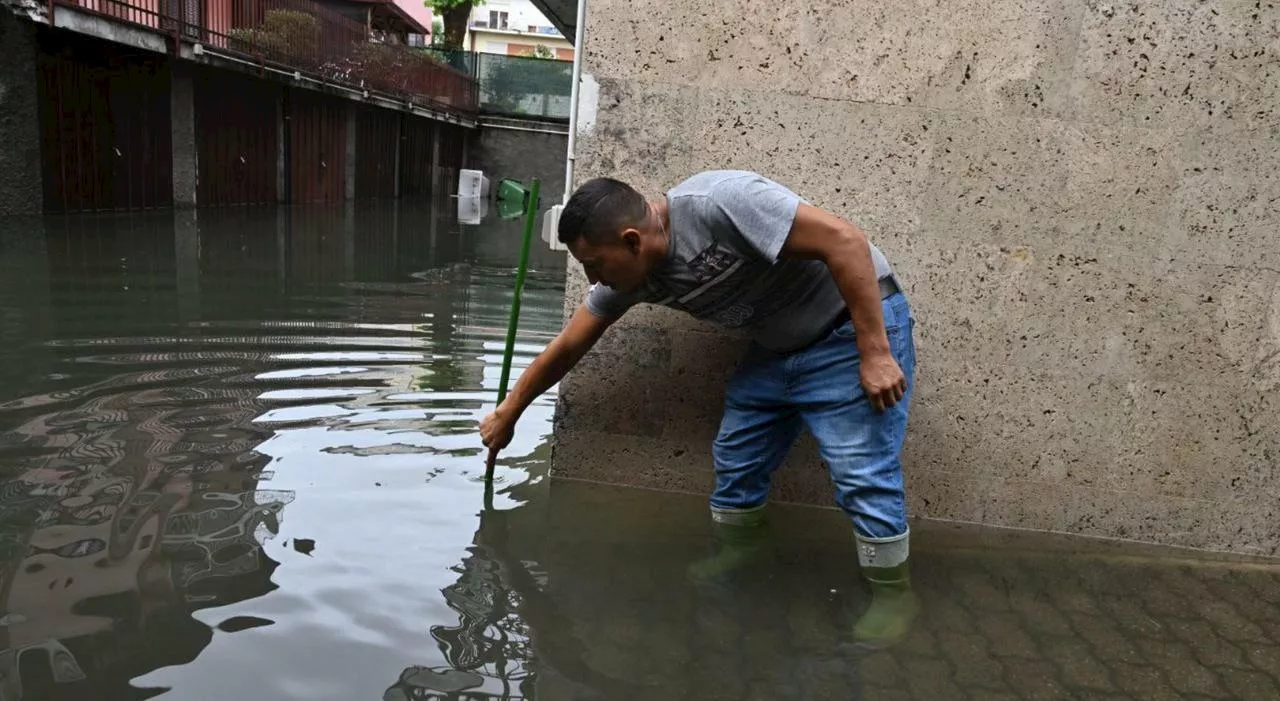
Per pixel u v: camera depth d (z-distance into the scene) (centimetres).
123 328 488
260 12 1422
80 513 259
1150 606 247
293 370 426
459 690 183
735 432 273
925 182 283
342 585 225
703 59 283
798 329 245
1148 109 270
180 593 216
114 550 237
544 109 2558
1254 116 266
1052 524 300
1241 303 277
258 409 364
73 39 967
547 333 546
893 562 249
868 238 288
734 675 196
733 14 279
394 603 217
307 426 348
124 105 1076
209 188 1272
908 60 276
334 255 861
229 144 1323
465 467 319
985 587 253
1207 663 216
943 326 291
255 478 293
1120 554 284
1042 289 285
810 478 309
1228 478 288
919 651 213
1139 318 283
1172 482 291
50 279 606
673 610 226
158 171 1159
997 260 285
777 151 287
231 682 180
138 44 1030
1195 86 267
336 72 1619
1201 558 285
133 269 673
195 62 1184
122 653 189
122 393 374
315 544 247
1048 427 294
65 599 210
